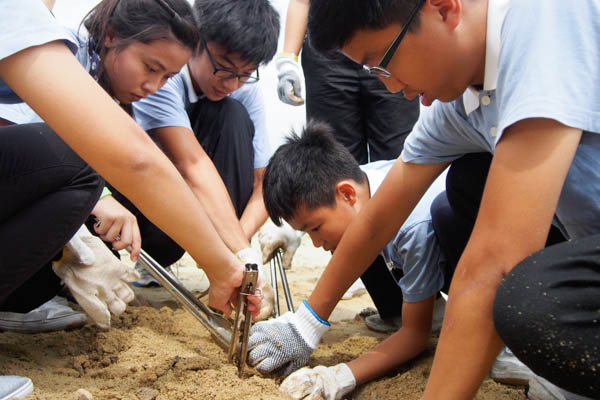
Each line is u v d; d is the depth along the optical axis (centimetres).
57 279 191
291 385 161
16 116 184
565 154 106
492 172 111
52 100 122
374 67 125
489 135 141
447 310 114
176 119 226
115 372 166
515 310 107
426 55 121
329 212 189
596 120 107
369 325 241
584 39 108
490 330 110
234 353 177
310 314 183
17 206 153
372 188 211
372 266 226
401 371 190
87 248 170
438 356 114
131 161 126
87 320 203
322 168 190
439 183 207
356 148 329
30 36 120
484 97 131
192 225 139
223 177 253
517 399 163
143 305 240
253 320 220
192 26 171
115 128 124
